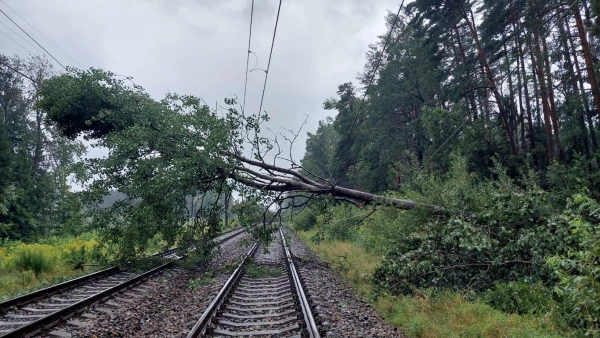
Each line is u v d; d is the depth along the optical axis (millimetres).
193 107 14773
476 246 9258
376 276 10656
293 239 31203
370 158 34031
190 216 15609
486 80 27031
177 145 14602
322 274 13156
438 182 12844
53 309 8367
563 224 8734
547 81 23094
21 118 41312
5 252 18469
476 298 8539
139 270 14273
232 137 14859
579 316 6133
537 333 6145
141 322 7617
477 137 21891
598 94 17438
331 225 16984
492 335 6379
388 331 6844
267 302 9008
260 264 15289
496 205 10297
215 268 15062
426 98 33844
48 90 15141
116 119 14828
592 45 23531
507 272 9297
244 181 14727
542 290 7973
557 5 18234
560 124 26156
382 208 14047
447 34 26328
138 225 13969
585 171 16078
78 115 15266
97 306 8812
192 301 9453
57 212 39000
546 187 18156
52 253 15859
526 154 22609
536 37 19594
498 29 22109
